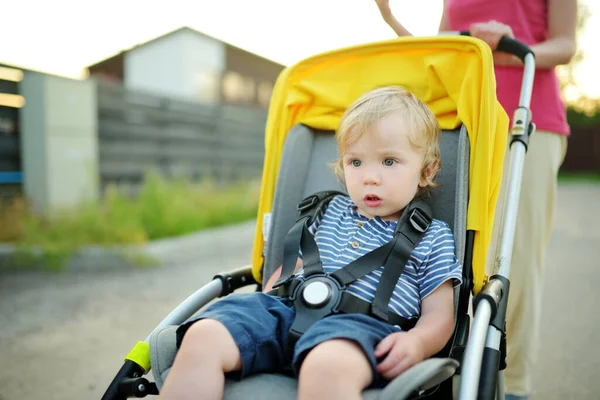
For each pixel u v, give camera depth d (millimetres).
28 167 6281
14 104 6211
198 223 6895
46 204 6211
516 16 2340
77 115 6609
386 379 1429
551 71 2385
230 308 1563
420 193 1891
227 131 9852
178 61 15469
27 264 5211
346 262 1744
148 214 6352
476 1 2406
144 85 15977
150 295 4320
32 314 3867
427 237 1752
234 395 1413
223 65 17172
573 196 12852
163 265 5391
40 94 6195
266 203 2143
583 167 21688
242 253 6027
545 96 2348
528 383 2398
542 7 2355
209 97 16656
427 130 1807
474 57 1900
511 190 1955
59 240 5379
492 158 1823
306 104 2254
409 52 2100
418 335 1510
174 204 6770
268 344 1522
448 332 1579
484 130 1783
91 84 6816
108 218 5977
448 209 1898
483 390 1455
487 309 1580
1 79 6074
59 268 5164
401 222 1768
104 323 3691
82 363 3070
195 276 4930
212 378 1388
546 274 5164
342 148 1831
